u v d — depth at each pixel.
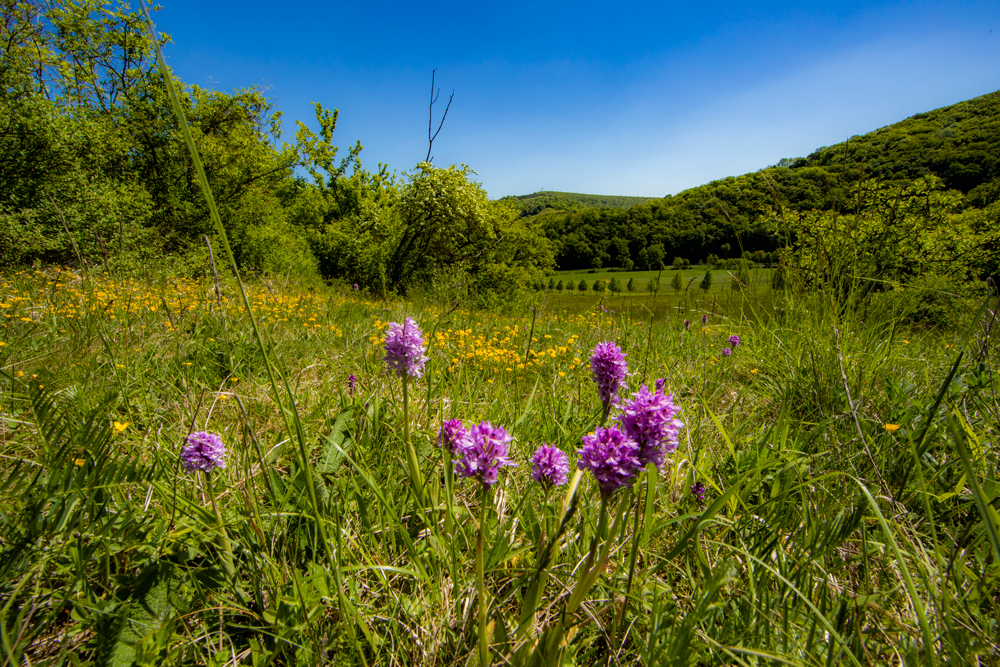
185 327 4.40
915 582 1.58
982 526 1.64
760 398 3.36
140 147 16.02
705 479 2.14
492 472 1.15
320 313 6.85
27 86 9.81
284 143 21.56
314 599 1.48
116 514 1.63
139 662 1.26
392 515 1.64
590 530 1.71
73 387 2.64
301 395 3.12
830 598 1.43
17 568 1.41
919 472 1.77
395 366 1.78
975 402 2.54
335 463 2.18
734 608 1.44
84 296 4.79
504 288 21.61
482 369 4.07
